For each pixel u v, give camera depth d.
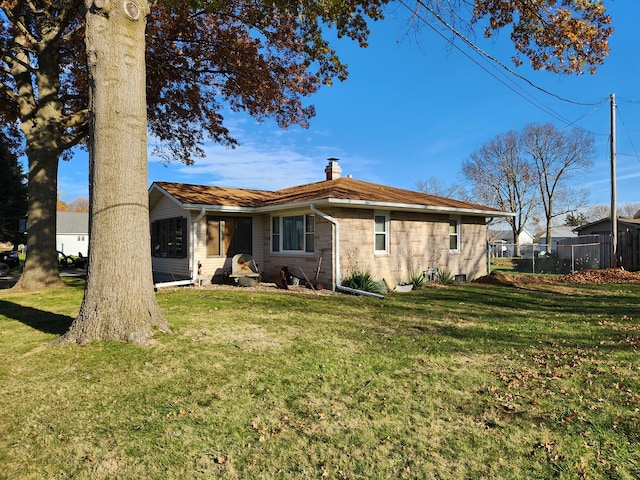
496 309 8.86
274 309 8.48
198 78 14.09
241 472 2.82
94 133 5.71
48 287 12.49
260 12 10.12
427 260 14.08
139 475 2.78
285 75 13.41
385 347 5.69
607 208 65.00
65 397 3.97
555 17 8.48
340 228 11.75
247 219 14.05
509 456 2.98
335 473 2.80
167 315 7.59
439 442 3.18
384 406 3.81
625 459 2.92
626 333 6.42
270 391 4.14
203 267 13.08
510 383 4.33
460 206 14.55
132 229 5.78
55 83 12.95
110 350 5.19
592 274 15.44
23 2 11.84
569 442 3.15
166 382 4.34
